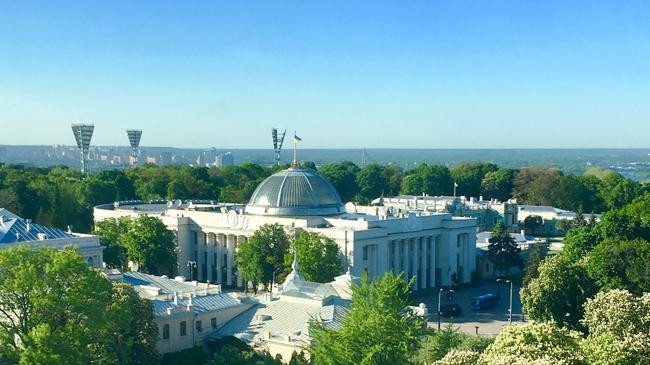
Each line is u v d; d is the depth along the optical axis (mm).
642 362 76250
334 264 180500
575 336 79062
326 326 114438
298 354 111750
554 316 147000
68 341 96375
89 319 99062
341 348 94812
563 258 160875
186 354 120375
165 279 149750
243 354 110375
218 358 110375
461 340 112125
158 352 114625
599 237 188375
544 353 72562
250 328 126500
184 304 128250
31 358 91375
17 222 177000
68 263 99562
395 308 96438
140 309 110438
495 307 192000
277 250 191500
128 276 149750
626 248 154125
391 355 94500
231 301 135000
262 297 141875
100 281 102062
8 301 99625
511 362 69125
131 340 103562
